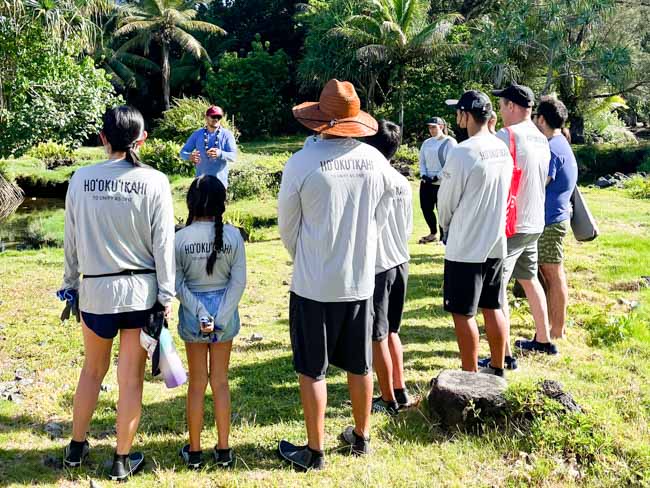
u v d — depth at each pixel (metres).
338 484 3.53
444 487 3.50
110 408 4.47
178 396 4.71
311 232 3.53
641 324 5.90
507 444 3.83
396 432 4.07
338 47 29.45
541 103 5.41
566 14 22.72
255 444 4.01
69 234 3.51
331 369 5.21
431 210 9.88
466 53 25.56
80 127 14.06
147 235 3.47
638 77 26.62
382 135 4.53
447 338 5.89
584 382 4.75
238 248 3.72
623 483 3.51
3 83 13.26
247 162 17.73
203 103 26.73
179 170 20.05
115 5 36.34
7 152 13.62
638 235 10.27
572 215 5.80
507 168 4.45
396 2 28.27
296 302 3.63
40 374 5.04
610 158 24.09
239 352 5.61
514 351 5.40
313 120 3.54
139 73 40.59
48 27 13.09
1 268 8.58
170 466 3.75
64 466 3.71
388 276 4.24
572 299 6.92
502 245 4.51
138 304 3.47
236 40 40.38
